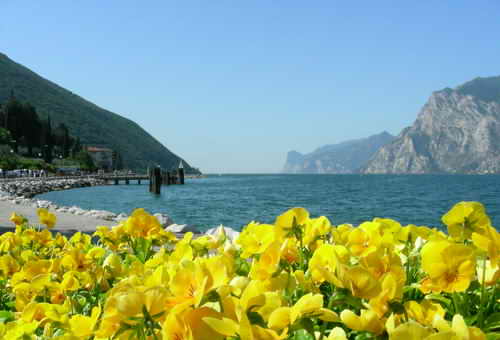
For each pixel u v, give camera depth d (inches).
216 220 1120.2
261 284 64.7
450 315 77.6
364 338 62.8
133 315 47.0
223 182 4913.9
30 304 78.8
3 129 4911.4
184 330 44.8
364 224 86.9
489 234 69.8
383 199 2023.9
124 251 139.4
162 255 102.5
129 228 123.4
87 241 143.6
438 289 63.7
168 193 2591.0
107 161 7135.8
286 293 70.5
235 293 57.5
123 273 101.3
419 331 39.8
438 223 1128.2
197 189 3117.6
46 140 5310.0
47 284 92.7
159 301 47.1
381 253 75.5
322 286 82.7
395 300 56.4
